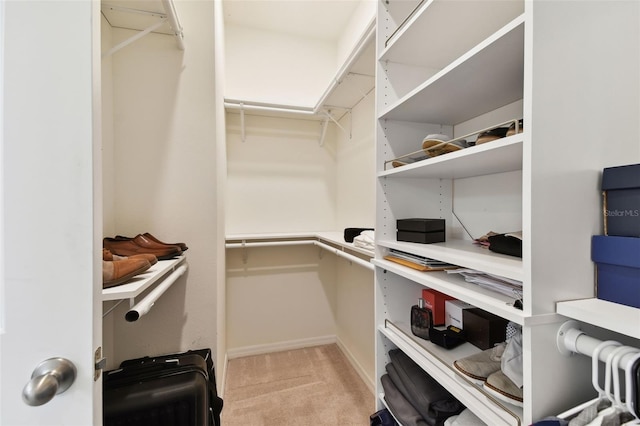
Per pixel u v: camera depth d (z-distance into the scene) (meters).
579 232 0.51
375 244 1.05
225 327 1.97
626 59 0.54
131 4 1.08
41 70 0.42
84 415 0.43
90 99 0.44
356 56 1.29
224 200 1.90
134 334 1.22
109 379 0.91
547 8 0.48
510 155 0.64
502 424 0.54
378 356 1.05
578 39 0.50
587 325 0.51
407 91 1.04
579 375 0.51
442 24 0.80
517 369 0.58
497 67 0.66
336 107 1.97
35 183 0.42
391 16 1.02
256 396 1.64
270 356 2.12
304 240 2.21
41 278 0.42
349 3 1.89
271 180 2.21
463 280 0.75
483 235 0.98
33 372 0.41
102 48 1.13
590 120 0.52
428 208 1.10
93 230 0.44
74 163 0.43
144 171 1.24
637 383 0.40
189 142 1.29
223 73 1.87
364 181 1.81
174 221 1.28
